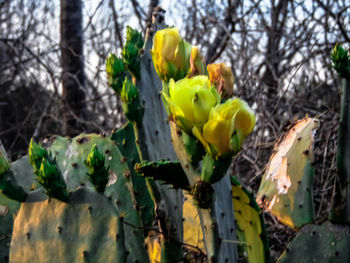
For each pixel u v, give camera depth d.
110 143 1.38
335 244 1.18
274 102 3.21
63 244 1.12
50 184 1.12
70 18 4.43
